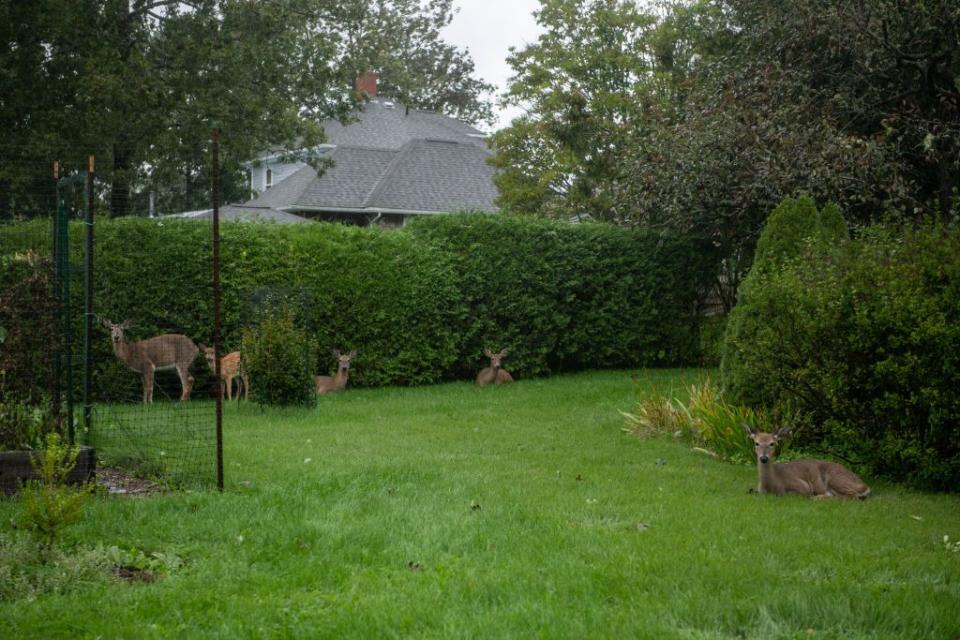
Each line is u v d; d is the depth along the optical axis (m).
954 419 8.68
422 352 18.09
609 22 29.12
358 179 33.31
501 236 18.77
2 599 5.18
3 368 8.40
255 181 39.59
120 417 12.41
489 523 6.98
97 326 14.95
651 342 20.44
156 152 25.33
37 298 8.56
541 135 28.91
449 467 9.45
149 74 23.28
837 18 15.67
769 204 16.05
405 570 5.82
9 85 22.25
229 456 9.84
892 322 8.88
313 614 5.00
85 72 22.30
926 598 5.26
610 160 26.09
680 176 16.97
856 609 5.02
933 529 7.16
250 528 6.77
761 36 17.64
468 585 5.43
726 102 17.06
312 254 16.89
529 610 4.98
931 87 15.50
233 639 4.64
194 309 15.92
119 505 7.31
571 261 19.31
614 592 5.38
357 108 29.38
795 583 5.56
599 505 7.79
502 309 18.80
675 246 20.17
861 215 16.20
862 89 16.72
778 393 10.38
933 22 15.02
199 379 16.03
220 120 24.48
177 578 5.58
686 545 6.45
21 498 7.31
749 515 7.52
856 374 9.24
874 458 9.34
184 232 15.76
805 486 8.52
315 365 14.93
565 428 12.45
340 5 28.11
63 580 5.41
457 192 33.97
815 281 9.73
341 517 7.09
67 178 9.09
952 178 15.55
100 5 23.48
